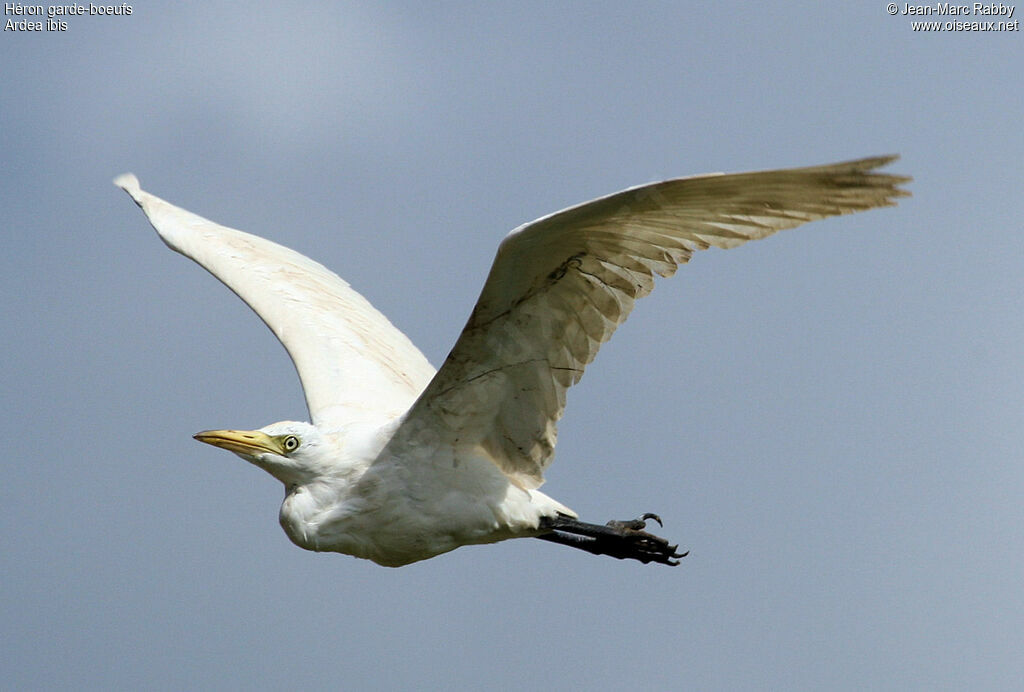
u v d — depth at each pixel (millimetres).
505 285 10102
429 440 11219
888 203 8742
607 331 10445
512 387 10992
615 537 12406
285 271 13852
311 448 11477
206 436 11477
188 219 14516
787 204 9078
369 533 11383
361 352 12922
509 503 11289
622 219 9500
